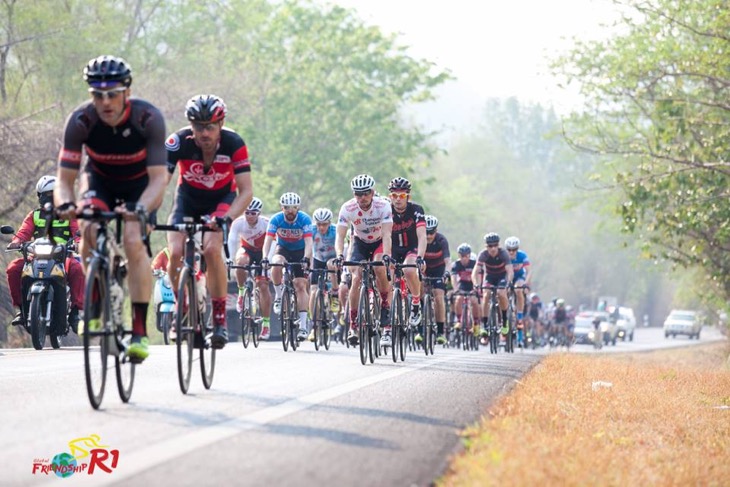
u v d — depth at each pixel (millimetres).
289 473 14828
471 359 43219
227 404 21547
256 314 45281
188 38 130625
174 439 17078
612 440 24453
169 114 104375
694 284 106000
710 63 65688
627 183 71000
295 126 138875
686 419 31812
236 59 142125
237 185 25766
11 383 25031
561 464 17609
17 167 74875
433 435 18797
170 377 26812
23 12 90000
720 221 73375
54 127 77688
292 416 20016
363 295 35625
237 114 130500
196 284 24016
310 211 145000
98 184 22391
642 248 76562
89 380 19984
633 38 71688
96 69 20797
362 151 140000
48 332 40750
